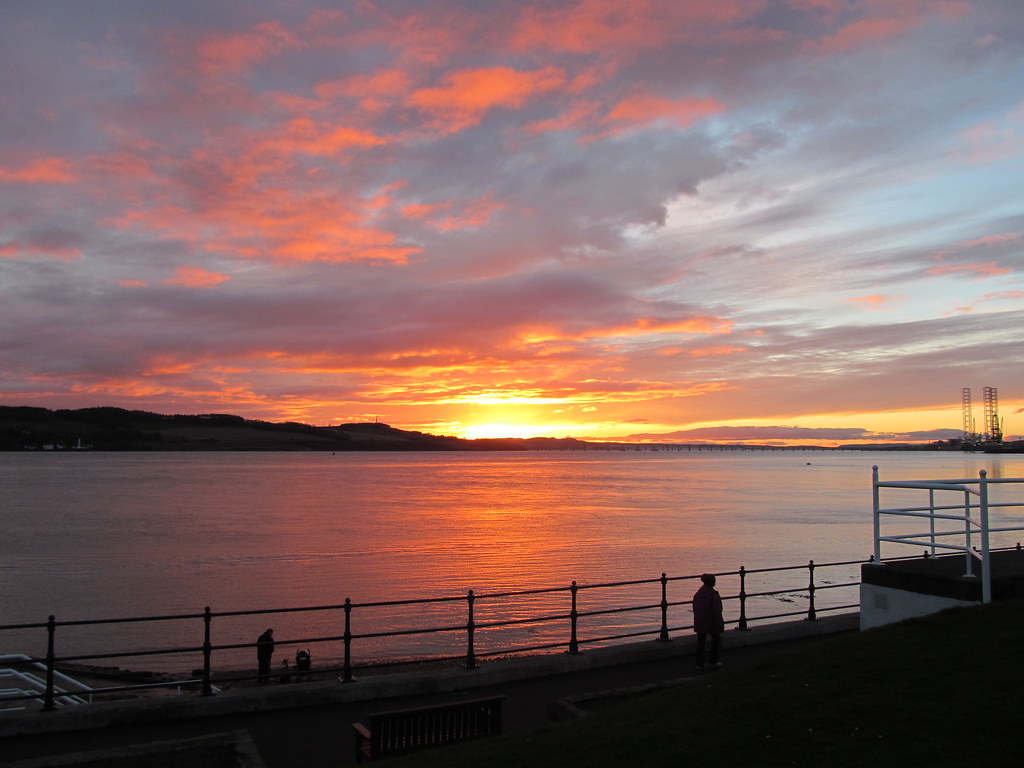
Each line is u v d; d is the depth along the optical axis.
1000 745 6.14
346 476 182.75
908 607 10.90
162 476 172.12
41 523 69.56
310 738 8.93
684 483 152.75
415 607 32.94
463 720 8.06
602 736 7.29
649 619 30.23
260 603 34.06
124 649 27.48
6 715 8.94
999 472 173.12
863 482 154.25
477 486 138.88
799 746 6.53
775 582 37.94
